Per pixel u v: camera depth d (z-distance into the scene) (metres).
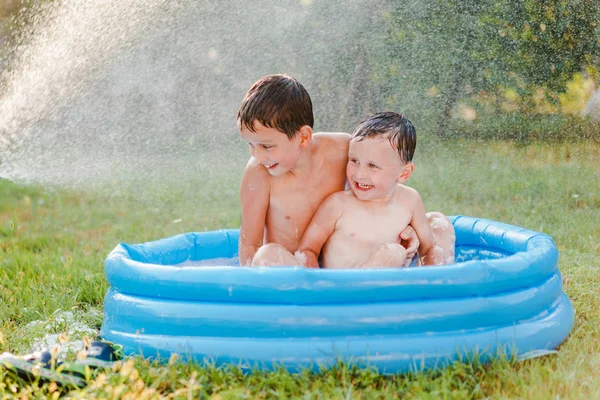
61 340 2.37
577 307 3.14
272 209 2.80
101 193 7.08
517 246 2.95
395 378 2.20
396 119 2.67
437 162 7.69
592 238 4.68
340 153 2.84
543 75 8.09
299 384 2.16
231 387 2.12
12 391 2.16
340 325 2.21
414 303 2.25
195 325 2.29
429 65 8.12
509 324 2.37
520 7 7.92
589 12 7.84
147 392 2.04
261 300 2.25
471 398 2.10
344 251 2.73
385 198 2.77
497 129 8.16
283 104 2.50
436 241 2.99
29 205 6.61
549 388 2.15
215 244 3.36
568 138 7.98
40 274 3.93
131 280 2.42
